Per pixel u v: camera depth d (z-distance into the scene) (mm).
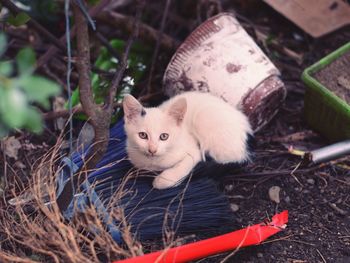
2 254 711
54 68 1109
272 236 824
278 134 1024
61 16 1176
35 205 793
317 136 1017
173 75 974
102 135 733
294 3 1144
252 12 1271
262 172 936
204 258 783
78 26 667
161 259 712
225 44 949
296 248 811
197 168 880
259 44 1134
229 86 935
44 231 729
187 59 960
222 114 871
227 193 908
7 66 434
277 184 920
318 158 896
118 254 722
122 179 864
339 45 1187
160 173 869
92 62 1141
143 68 1128
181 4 1248
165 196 849
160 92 1072
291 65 1159
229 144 866
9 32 1161
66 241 696
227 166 900
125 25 1133
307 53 1181
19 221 808
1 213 810
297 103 1087
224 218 839
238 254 795
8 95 409
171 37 1161
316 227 845
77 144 890
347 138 948
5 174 878
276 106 987
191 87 959
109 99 757
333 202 888
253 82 935
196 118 871
